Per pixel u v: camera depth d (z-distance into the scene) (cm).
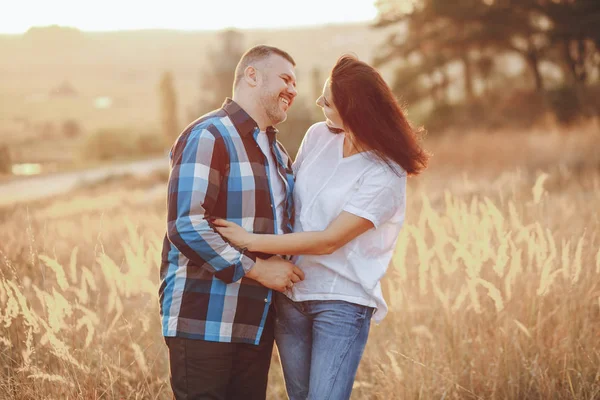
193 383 252
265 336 274
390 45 3078
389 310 362
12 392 279
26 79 17512
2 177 4272
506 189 652
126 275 318
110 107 13912
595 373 300
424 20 2950
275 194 269
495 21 2861
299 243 245
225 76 4550
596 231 368
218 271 243
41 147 8688
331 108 258
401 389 301
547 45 2900
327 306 257
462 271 382
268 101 264
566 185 818
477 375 313
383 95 250
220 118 258
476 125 2470
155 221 660
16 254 370
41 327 320
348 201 252
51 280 364
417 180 1023
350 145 262
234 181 253
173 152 257
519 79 3397
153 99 15188
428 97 3130
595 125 1653
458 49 3011
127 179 3186
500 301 296
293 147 2083
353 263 256
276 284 251
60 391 281
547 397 293
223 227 248
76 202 1767
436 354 323
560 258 351
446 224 409
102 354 301
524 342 316
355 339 257
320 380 254
